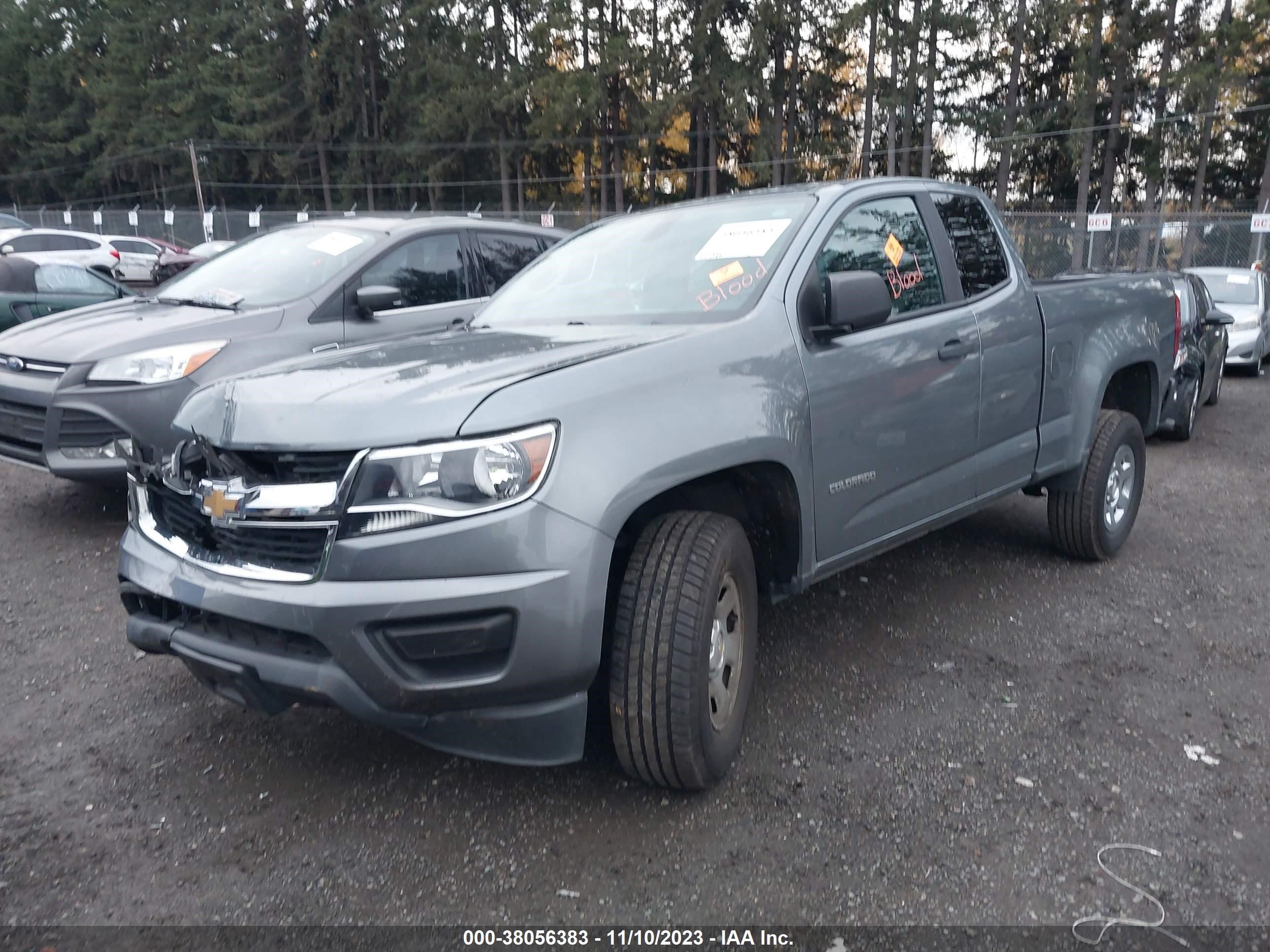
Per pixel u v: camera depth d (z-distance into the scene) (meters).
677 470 2.81
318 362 3.21
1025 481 4.62
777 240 3.62
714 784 3.04
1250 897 2.58
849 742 3.39
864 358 3.58
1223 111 40.62
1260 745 3.39
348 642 2.53
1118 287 5.30
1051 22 40.50
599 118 48.41
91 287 10.66
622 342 3.09
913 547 5.66
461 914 2.51
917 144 50.56
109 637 4.32
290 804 3.03
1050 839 2.82
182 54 63.97
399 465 2.54
